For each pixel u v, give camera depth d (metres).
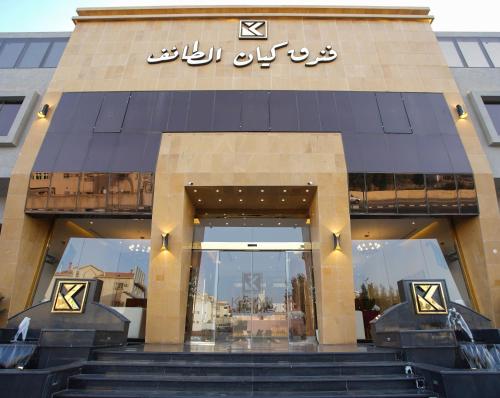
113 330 8.87
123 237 12.81
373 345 9.79
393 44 15.11
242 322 12.41
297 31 15.43
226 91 13.84
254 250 13.48
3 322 10.85
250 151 12.51
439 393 5.94
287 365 6.93
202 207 13.94
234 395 6.12
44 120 13.24
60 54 15.88
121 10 15.74
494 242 11.66
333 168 12.30
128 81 14.08
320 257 11.49
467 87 14.84
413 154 12.57
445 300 8.75
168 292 11.09
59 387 6.09
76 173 12.23
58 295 9.12
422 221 13.12
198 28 15.49
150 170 12.24
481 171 12.34
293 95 13.76
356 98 13.74
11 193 12.05
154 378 6.54
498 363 7.41
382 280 12.45
